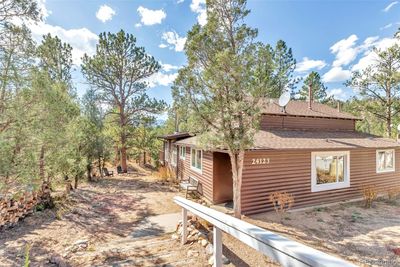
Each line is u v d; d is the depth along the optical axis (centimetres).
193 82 617
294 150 815
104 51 1730
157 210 805
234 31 644
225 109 624
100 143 1430
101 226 647
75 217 723
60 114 585
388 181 1095
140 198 980
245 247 466
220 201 926
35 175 480
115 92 1816
